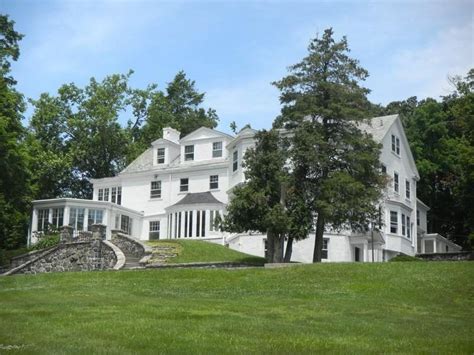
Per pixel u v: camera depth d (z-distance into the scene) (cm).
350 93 3238
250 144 4428
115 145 6562
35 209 4891
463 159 4241
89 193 6700
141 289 2202
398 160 4738
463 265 2458
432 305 1930
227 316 1600
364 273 2386
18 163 4075
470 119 4253
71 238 3753
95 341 1261
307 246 4006
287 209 3084
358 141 3167
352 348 1253
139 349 1198
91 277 2461
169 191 5141
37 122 6406
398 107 7088
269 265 2683
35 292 2075
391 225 4397
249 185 3102
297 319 1606
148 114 6906
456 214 6250
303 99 3209
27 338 1288
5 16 4722
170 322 1488
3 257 3906
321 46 3344
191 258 3338
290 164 3234
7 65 4709
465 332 1476
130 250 3506
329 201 3075
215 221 3212
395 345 1297
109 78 6700
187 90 8031
